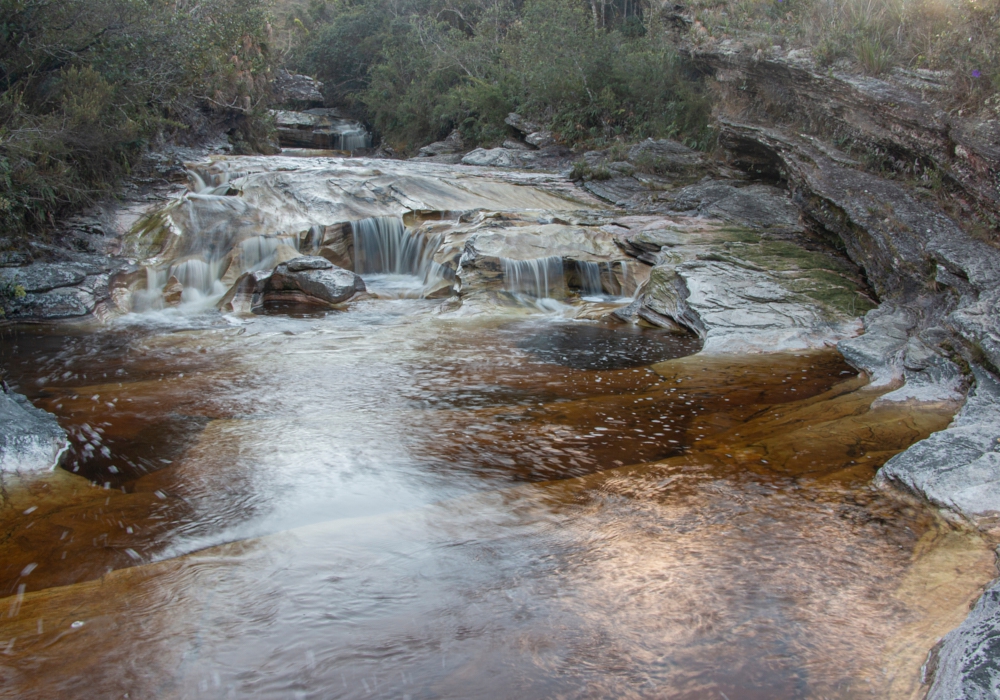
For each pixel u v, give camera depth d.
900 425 4.91
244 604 2.89
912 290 7.98
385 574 3.11
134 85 13.67
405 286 11.22
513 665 2.51
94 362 7.00
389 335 8.28
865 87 10.47
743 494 3.91
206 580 3.07
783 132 12.93
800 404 5.61
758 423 5.17
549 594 2.95
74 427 5.04
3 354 7.27
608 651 2.57
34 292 8.93
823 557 3.21
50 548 3.36
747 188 13.63
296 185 13.27
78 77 12.12
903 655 2.51
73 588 3.02
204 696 2.37
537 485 4.08
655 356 7.34
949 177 8.82
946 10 10.13
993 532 3.30
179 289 10.09
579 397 5.87
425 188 14.12
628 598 2.91
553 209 14.00
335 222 11.97
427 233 11.88
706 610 2.81
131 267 10.14
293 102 36.09
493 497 3.91
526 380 6.40
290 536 3.46
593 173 16.34
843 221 9.98
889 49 10.81
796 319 8.09
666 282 9.42
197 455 4.52
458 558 3.25
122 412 5.40
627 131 19.95
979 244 7.80
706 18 15.96
